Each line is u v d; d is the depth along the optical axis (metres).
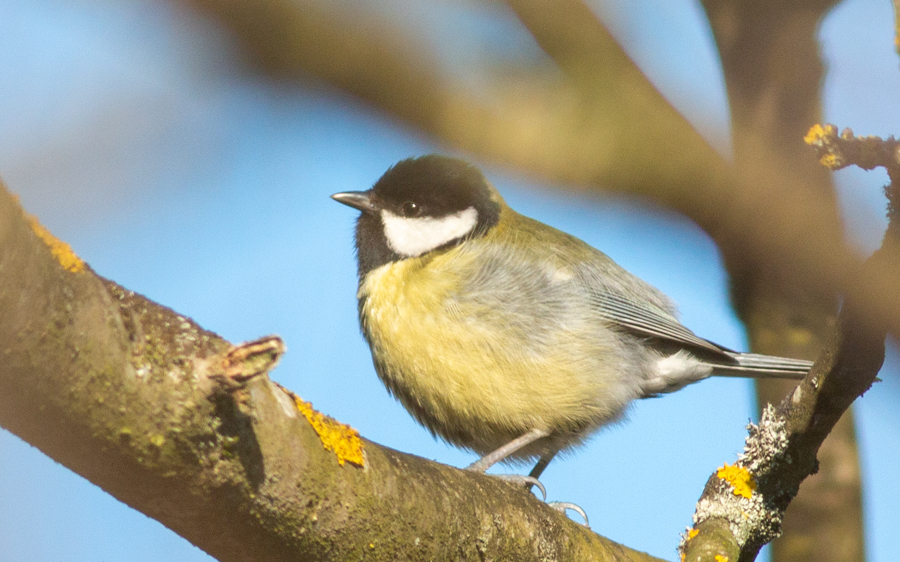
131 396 3.83
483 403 9.35
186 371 3.97
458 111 4.87
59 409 3.67
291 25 4.33
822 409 6.58
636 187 5.42
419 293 9.45
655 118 5.34
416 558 5.07
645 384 10.14
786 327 8.91
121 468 3.98
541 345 9.34
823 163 4.88
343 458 4.71
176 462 4.02
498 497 5.76
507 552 5.69
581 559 6.29
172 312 4.09
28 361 3.50
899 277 5.29
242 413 4.18
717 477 7.12
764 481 7.00
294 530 4.53
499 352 9.28
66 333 3.58
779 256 5.71
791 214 5.54
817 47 7.17
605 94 5.23
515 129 5.08
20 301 3.38
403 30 4.55
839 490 8.46
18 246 3.34
